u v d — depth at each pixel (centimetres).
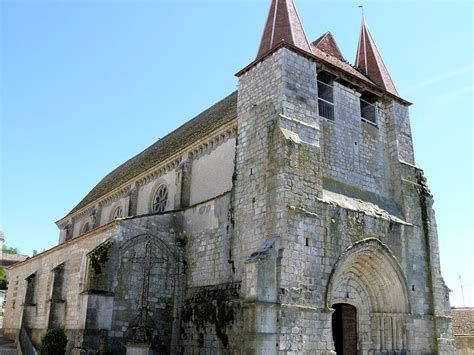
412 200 2698
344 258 2170
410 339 2334
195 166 2945
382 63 3086
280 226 2019
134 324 2345
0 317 6688
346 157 2550
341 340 2286
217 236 2434
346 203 2333
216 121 3016
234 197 2370
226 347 2150
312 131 2297
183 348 2425
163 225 2631
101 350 2211
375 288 2427
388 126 2864
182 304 2528
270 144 2216
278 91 2291
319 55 2683
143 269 2469
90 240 2700
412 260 2522
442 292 2592
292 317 1906
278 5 2673
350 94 2730
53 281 2781
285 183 2075
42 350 2366
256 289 1866
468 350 4150
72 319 2547
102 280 2309
